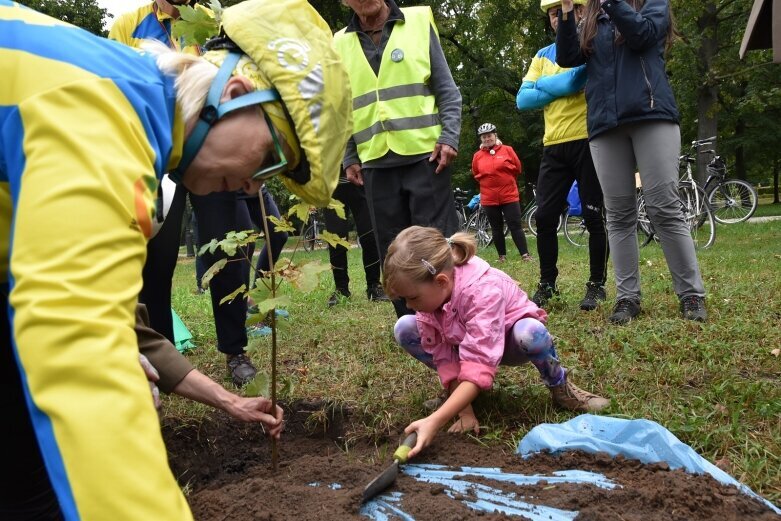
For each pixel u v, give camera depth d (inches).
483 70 903.1
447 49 971.3
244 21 50.8
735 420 92.9
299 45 51.1
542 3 189.6
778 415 96.0
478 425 102.5
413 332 112.0
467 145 1007.6
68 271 34.3
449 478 85.5
